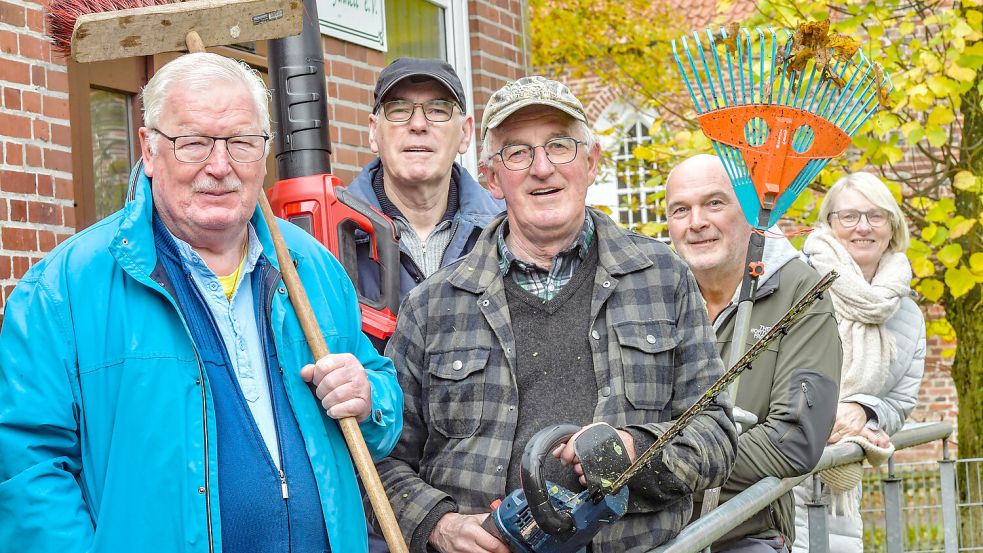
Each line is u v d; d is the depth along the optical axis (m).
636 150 8.73
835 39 2.95
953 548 4.71
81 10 2.65
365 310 3.29
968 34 7.25
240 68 2.39
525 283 2.76
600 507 2.27
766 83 3.06
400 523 2.64
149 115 2.32
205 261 2.37
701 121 3.01
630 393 2.61
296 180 3.43
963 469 6.41
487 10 7.62
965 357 8.47
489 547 2.45
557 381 2.66
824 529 3.42
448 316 2.74
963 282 7.69
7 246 4.18
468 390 2.67
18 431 2.19
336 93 6.10
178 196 2.29
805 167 2.98
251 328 2.39
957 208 8.33
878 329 4.38
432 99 3.78
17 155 4.24
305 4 3.56
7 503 2.16
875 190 4.60
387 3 6.68
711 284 3.59
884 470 5.57
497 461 2.62
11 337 2.24
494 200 4.00
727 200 3.52
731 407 2.71
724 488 3.15
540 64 12.69
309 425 2.37
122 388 2.21
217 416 2.29
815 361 3.25
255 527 2.26
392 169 3.80
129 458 2.18
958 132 10.00
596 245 2.78
